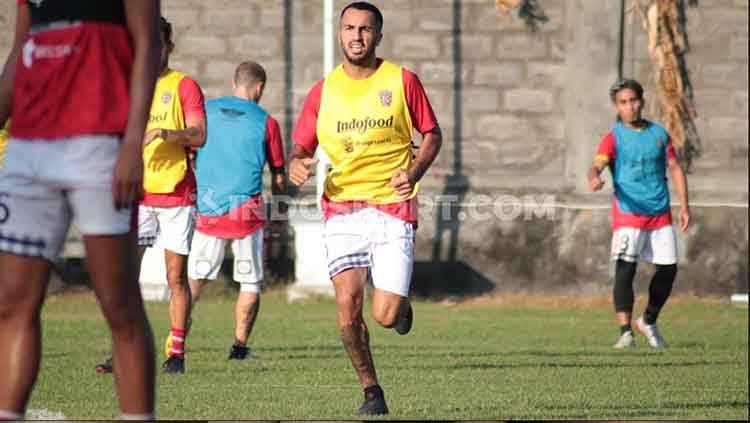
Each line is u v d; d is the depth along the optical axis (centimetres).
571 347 4391
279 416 2703
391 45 6284
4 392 1695
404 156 2766
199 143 3416
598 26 6250
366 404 2748
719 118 6319
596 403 3000
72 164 1661
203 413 2733
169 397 2986
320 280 5897
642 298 6175
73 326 4778
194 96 3447
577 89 6259
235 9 6247
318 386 3234
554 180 6272
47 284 1731
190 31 6244
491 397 3069
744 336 4909
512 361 3891
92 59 1678
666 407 2961
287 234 6119
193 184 3506
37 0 1712
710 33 6303
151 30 1694
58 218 1702
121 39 1700
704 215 6225
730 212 6231
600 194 6241
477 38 6291
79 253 5975
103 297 1694
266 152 3834
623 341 4434
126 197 1658
